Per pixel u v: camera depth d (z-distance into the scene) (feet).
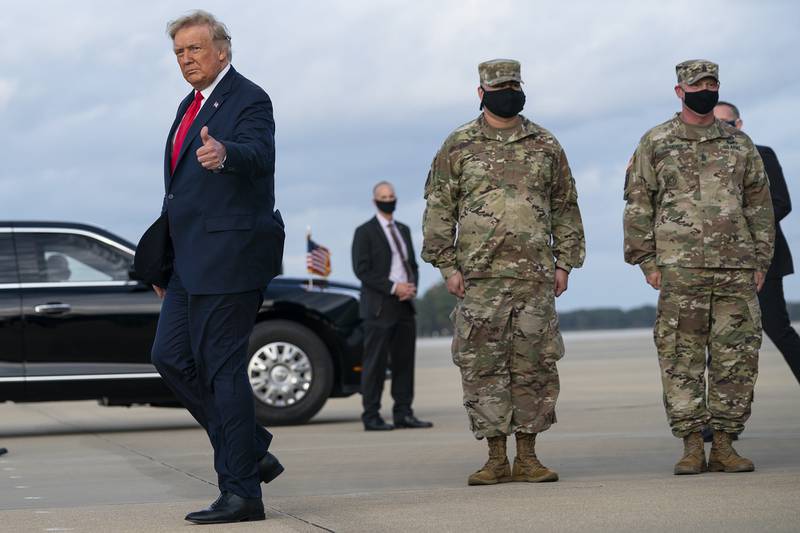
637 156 24.91
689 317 24.38
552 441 30.99
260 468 19.94
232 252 19.20
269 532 18.07
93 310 39.11
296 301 41.47
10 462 30.50
